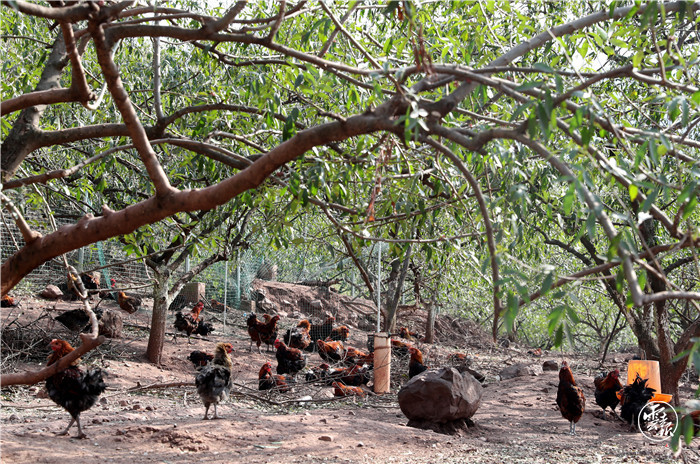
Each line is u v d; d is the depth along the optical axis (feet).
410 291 75.15
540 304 47.01
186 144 14.90
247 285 78.38
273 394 36.45
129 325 54.95
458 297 67.67
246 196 18.62
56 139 16.22
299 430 25.02
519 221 15.40
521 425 32.17
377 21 25.77
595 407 37.50
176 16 14.07
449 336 80.48
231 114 21.66
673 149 9.27
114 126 16.29
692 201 8.64
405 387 29.50
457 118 18.24
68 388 20.75
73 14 10.12
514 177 16.61
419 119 10.00
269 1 27.04
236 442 22.38
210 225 34.65
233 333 63.31
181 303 63.72
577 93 9.43
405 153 16.48
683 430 7.87
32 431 21.62
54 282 60.70
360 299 86.63
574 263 47.73
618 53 23.34
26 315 48.88
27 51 30.07
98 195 31.30
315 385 42.27
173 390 35.63
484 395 42.32
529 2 21.98
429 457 22.91
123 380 37.27
